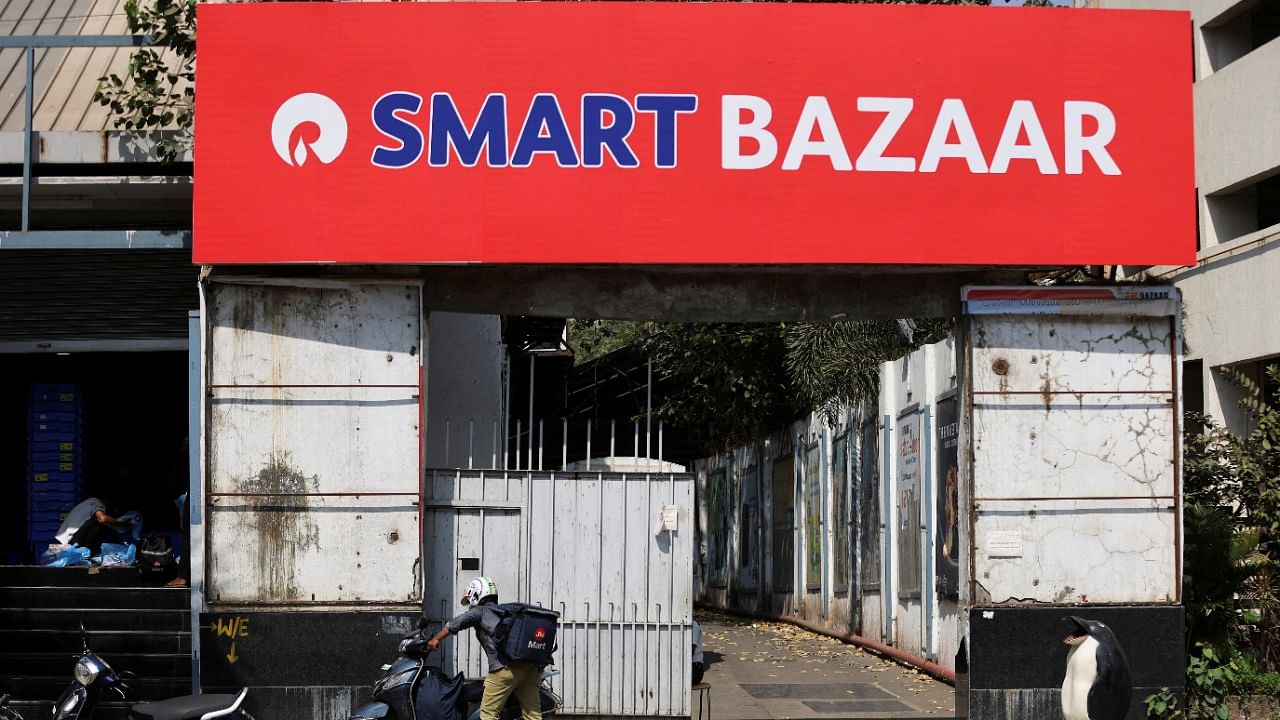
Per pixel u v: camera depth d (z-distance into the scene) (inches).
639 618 410.0
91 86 479.5
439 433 545.6
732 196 371.6
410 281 381.1
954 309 393.7
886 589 615.2
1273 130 624.1
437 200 369.1
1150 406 387.9
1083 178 377.4
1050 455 386.0
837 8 375.2
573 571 409.7
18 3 510.9
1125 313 388.5
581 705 407.2
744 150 371.9
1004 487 384.5
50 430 578.6
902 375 601.3
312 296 381.1
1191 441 472.1
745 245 370.3
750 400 834.8
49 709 427.5
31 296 510.9
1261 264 621.0
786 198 371.9
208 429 376.8
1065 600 383.6
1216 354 661.9
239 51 370.3
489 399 551.2
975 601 382.6
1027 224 375.2
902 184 374.0
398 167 369.7
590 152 370.9
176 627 461.7
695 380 842.2
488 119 370.3
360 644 372.8
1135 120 379.6
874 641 642.8
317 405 378.9
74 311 516.7
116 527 522.0
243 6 371.2
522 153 370.3
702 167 371.6
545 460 914.7
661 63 372.5
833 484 735.7
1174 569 385.4
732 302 394.9
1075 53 379.2
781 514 868.6
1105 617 382.0
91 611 462.3
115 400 592.1
